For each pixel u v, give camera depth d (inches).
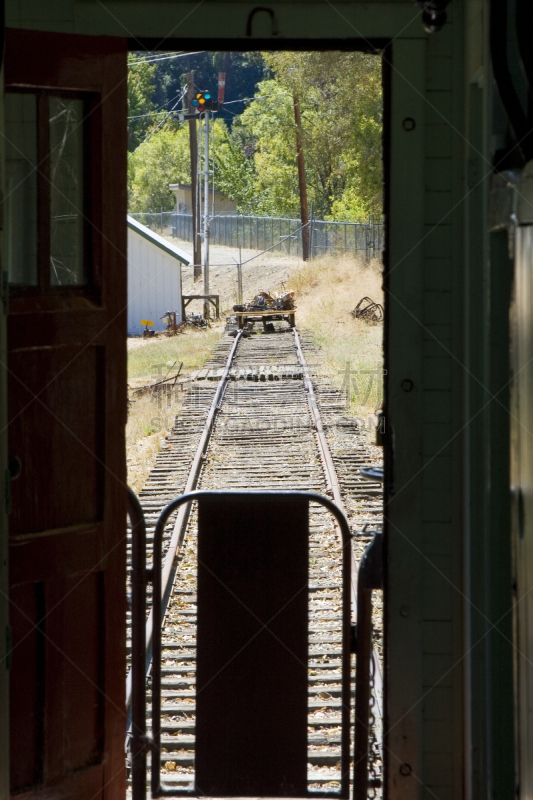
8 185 265.0
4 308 228.4
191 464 882.1
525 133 221.9
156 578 285.7
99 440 274.7
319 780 337.4
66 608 266.4
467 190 268.8
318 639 469.4
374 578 283.3
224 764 286.8
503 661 249.1
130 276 2578.7
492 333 247.4
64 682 266.1
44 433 261.3
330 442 964.6
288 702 285.6
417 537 278.2
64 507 266.1
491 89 238.8
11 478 249.4
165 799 312.3
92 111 268.5
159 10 270.8
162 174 6131.9
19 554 255.1
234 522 284.2
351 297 2519.7
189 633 484.7
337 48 279.3
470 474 264.7
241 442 981.8
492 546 249.1
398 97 273.4
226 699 286.2
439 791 281.0
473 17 258.8
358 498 751.7
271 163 4562.0
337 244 3238.2
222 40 273.0
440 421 278.4
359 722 283.1
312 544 627.5
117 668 279.7
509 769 249.1
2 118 228.2
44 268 263.3
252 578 285.0
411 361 276.7
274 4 270.8
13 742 255.6
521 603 194.9
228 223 4352.9
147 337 2390.5
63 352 265.3
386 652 279.6
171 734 376.8
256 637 285.3
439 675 280.2
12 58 253.8
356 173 2842.0
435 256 276.7
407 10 271.4
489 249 245.6
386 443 278.5
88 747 272.8
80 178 271.1
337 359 1571.1
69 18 271.9
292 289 2938.0
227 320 2578.7
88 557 270.5
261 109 5002.5
